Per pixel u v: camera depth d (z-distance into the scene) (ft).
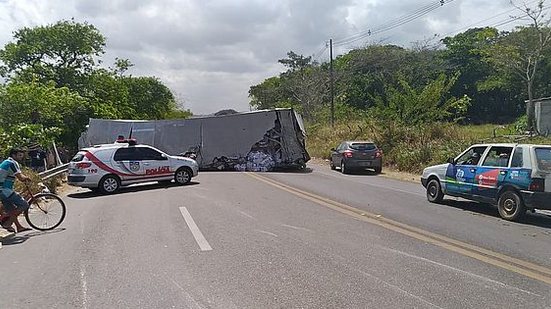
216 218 34.55
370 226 31.01
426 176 43.47
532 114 136.56
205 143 88.33
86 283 20.15
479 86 193.16
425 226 31.09
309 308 16.55
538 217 35.27
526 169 33.09
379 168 76.23
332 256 23.39
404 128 89.30
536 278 19.80
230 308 16.71
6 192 31.35
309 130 143.23
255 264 22.16
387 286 18.80
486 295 17.74
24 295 18.98
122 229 31.55
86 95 143.84
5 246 28.14
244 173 78.38
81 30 145.07
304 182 61.52
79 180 53.21
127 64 161.48
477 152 38.83
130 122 92.73
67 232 31.60
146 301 17.70
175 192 51.83
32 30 142.82
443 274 20.36
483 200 36.60
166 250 25.30
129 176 55.98
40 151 72.38
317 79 196.65
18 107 96.12
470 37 207.51
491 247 25.22
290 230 29.86
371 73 193.06
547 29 140.05
